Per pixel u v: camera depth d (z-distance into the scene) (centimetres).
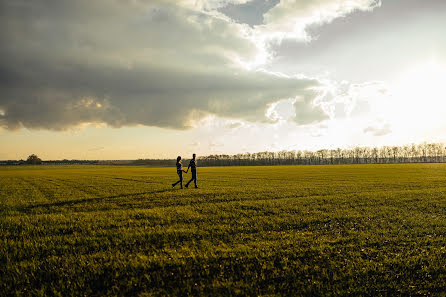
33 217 1159
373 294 508
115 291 518
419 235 845
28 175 6247
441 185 2425
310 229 942
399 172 4984
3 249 720
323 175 4450
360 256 677
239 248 722
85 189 2481
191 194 1903
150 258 651
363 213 1194
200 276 574
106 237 837
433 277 570
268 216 1142
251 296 499
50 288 528
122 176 5116
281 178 3831
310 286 528
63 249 738
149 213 1211
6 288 522
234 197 1748
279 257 664
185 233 869
